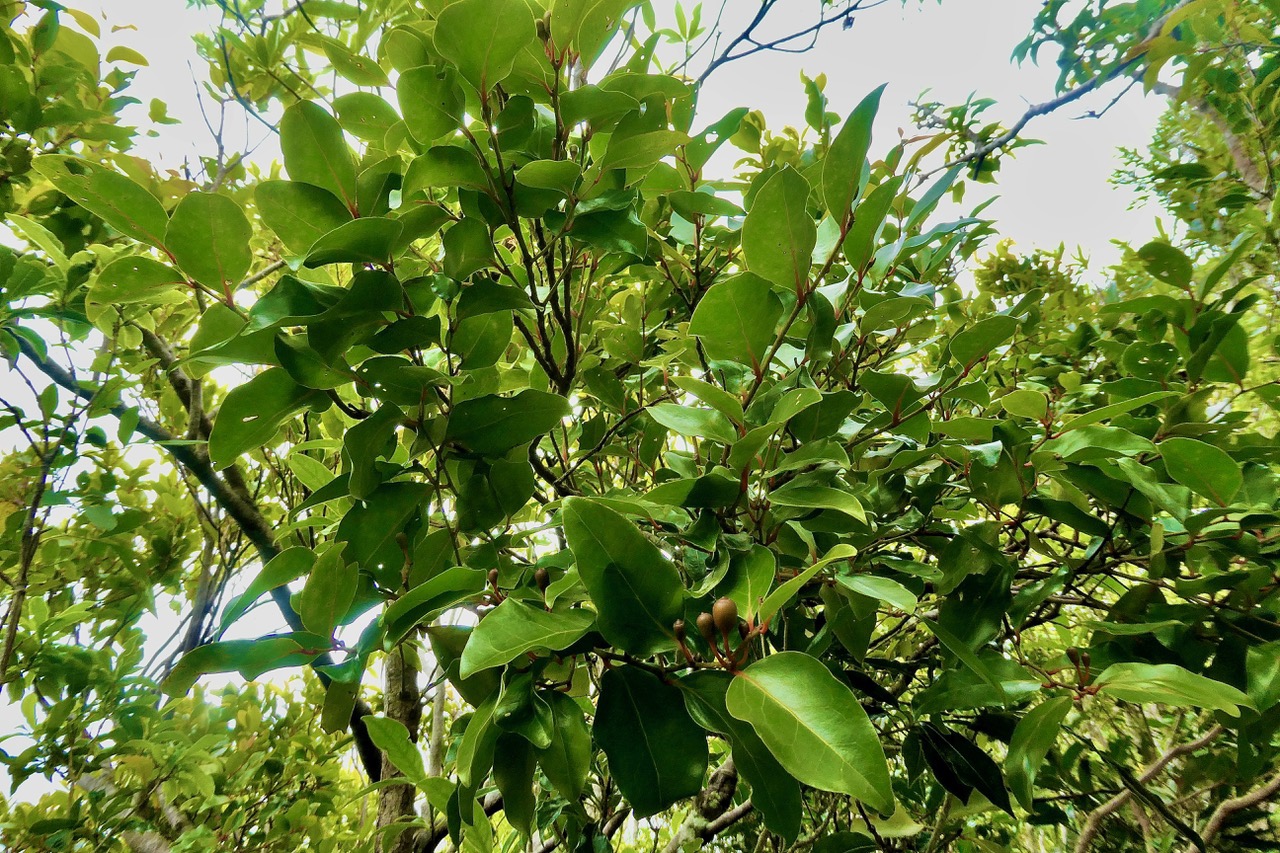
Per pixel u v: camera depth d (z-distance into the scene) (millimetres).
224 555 3342
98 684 2773
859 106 1094
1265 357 2457
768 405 1226
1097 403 2014
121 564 3150
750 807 2061
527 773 1096
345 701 1226
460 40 1041
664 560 980
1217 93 3104
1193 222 3295
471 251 1194
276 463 2957
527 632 915
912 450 1435
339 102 1310
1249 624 1410
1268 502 1473
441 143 1253
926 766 1579
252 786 3363
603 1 1136
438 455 1200
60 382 2473
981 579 1438
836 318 1440
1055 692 1184
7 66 2186
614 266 1786
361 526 1166
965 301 2414
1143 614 1506
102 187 999
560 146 1210
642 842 2967
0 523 2678
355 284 1023
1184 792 2348
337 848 3328
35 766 2564
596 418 1844
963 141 2930
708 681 994
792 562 1390
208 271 1054
